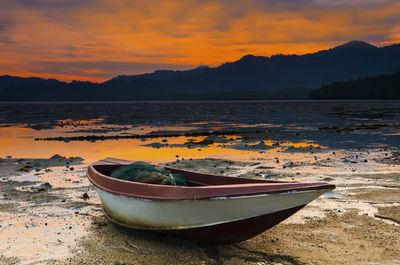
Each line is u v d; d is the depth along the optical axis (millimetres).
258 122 37438
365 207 7766
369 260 5379
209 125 33875
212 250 5922
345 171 11711
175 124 35438
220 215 5418
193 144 19391
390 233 6348
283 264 5359
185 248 5938
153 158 14891
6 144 20266
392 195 8633
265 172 11656
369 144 19109
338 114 51406
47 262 5371
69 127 32438
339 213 7414
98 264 5320
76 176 11438
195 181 7242
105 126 33375
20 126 33844
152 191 5809
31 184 10289
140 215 6070
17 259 5465
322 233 6434
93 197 8938
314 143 19625
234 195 5172
